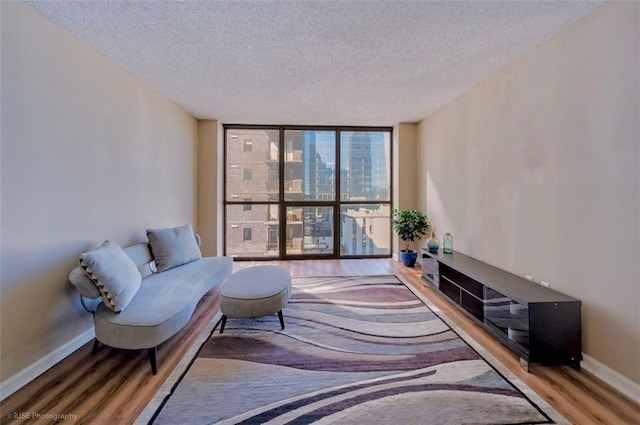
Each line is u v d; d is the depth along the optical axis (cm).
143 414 160
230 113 448
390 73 304
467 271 284
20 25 189
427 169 471
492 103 309
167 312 211
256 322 276
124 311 208
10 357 181
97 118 257
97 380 190
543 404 167
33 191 198
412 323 273
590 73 200
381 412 162
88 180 247
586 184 203
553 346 199
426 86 340
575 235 212
